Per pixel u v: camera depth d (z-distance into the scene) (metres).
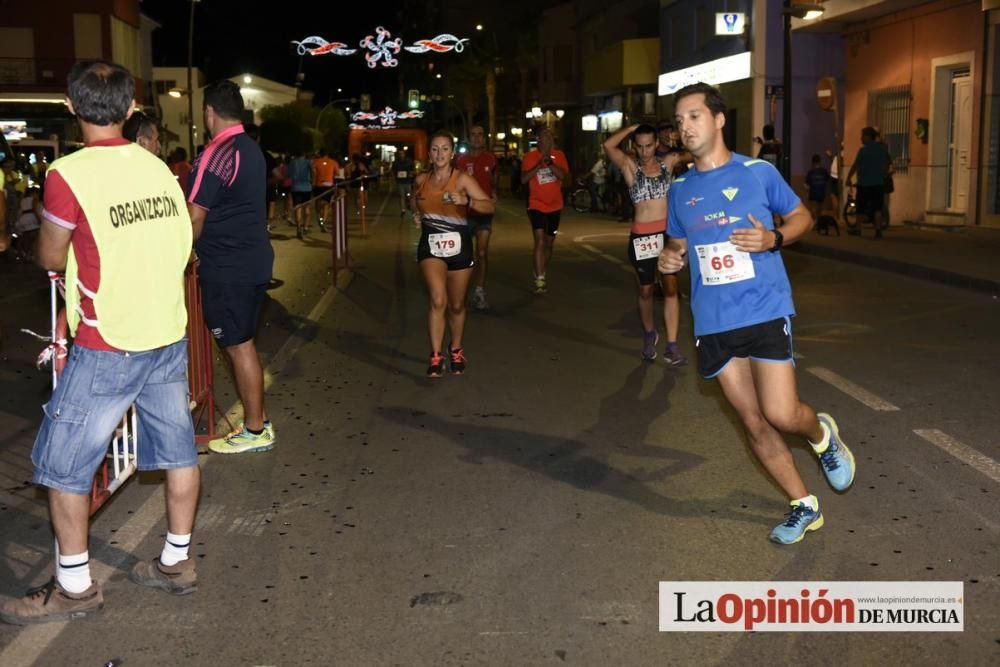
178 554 4.49
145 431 4.39
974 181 20.73
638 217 8.97
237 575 4.67
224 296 6.20
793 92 27.84
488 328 11.09
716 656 3.90
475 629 4.12
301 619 4.23
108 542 5.05
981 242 18.30
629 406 7.67
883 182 19.30
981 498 5.56
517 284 14.69
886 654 3.90
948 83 21.73
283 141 80.38
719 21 28.09
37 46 48.62
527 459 6.39
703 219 4.68
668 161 8.90
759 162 4.68
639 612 4.26
